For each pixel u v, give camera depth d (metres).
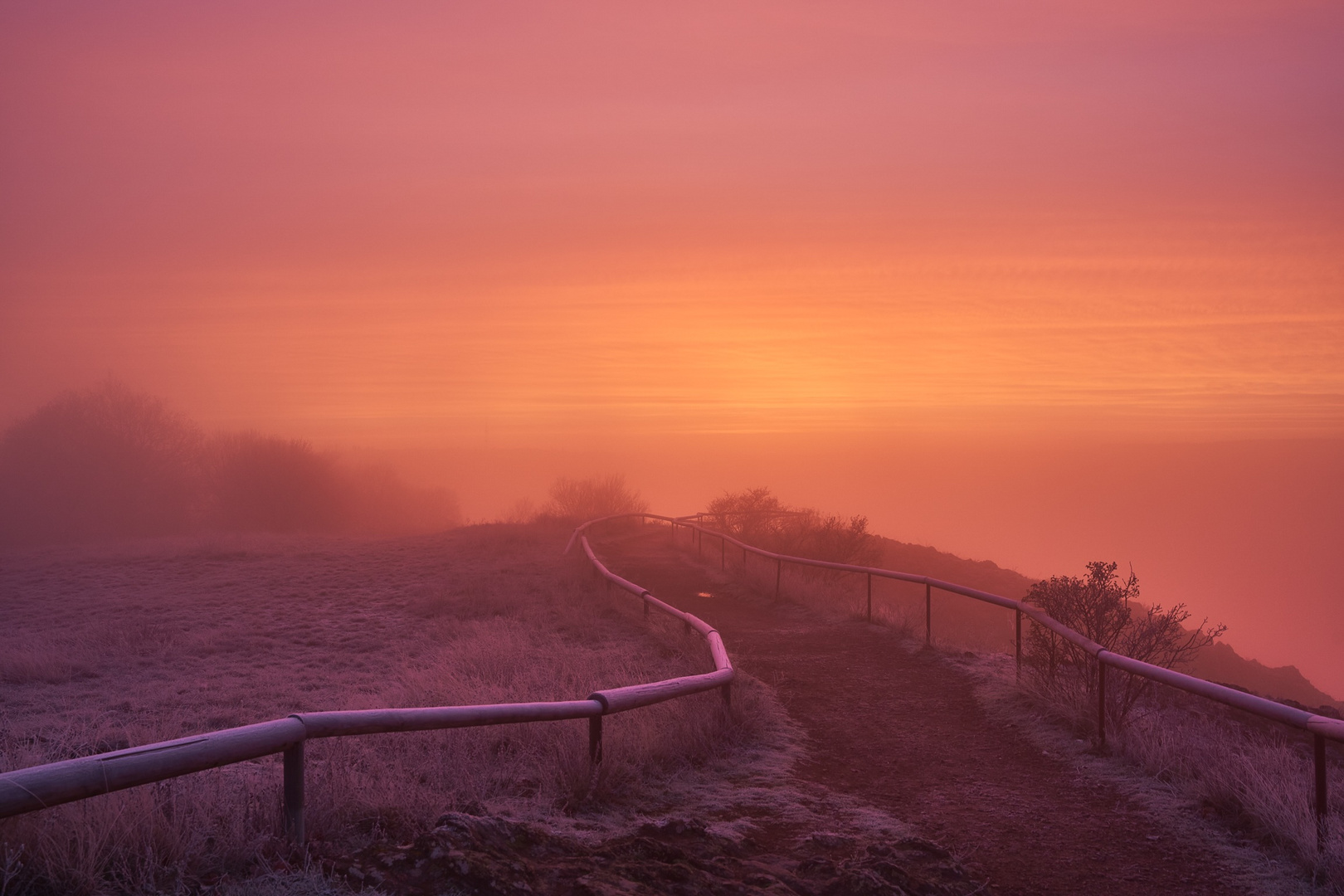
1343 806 5.32
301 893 3.18
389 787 4.84
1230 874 4.73
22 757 6.86
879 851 4.44
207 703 10.94
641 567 24.30
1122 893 4.52
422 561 26.91
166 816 3.86
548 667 11.19
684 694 6.82
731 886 3.71
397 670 13.07
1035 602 9.62
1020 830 5.50
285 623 17.77
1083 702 7.97
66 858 3.15
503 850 3.71
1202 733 7.73
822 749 7.61
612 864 3.76
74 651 14.41
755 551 19.45
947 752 7.52
